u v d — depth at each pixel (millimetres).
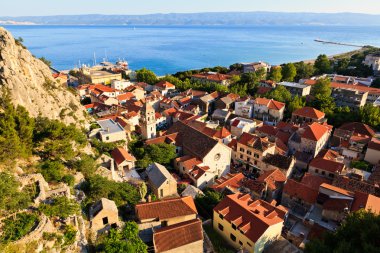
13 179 40469
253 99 141125
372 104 126312
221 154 84750
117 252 38438
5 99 58594
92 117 96312
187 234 46000
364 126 106375
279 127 113875
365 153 92125
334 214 59688
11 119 54344
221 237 55719
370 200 59094
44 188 45406
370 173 81438
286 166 82438
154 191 65688
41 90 72500
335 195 64000
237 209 54219
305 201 66000
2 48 65188
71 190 49562
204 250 48719
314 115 117812
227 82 183375
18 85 64062
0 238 32875
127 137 92500
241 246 50812
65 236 37406
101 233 44812
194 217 53938
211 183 79438
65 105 79875
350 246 33188
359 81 176750
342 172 79062
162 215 51844
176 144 91562
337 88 148500
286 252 49281
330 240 38812
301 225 61875
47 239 35312
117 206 54062
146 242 47156
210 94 148375
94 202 50156
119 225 48000
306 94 154875
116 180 65000
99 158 67062
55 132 56906
